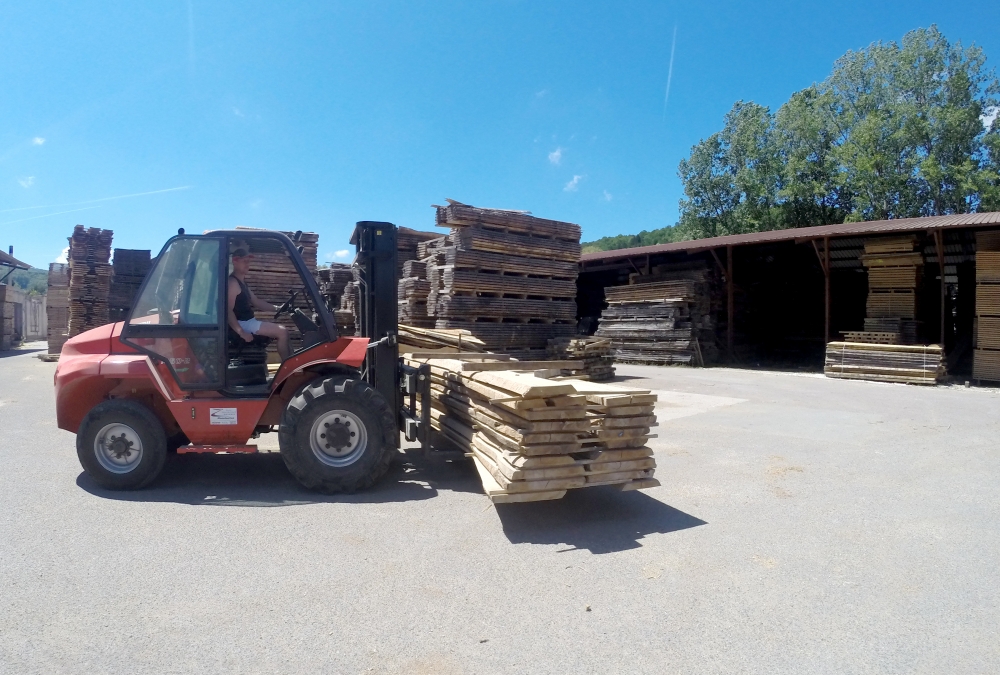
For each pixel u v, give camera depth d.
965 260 18.47
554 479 4.53
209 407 5.44
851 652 2.98
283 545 4.19
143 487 5.46
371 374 6.19
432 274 12.37
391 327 6.18
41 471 6.06
